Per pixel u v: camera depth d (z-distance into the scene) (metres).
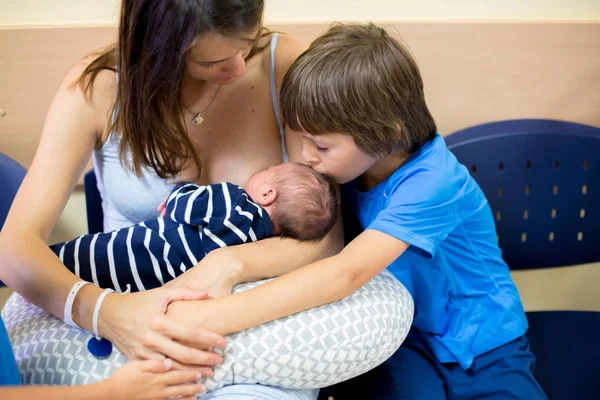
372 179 1.03
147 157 0.97
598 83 1.30
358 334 0.81
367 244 0.87
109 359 0.79
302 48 1.05
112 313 0.79
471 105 1.29
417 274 1.01
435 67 1.25
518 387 1.00
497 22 1.22
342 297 0.84
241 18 0.78
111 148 1.00
